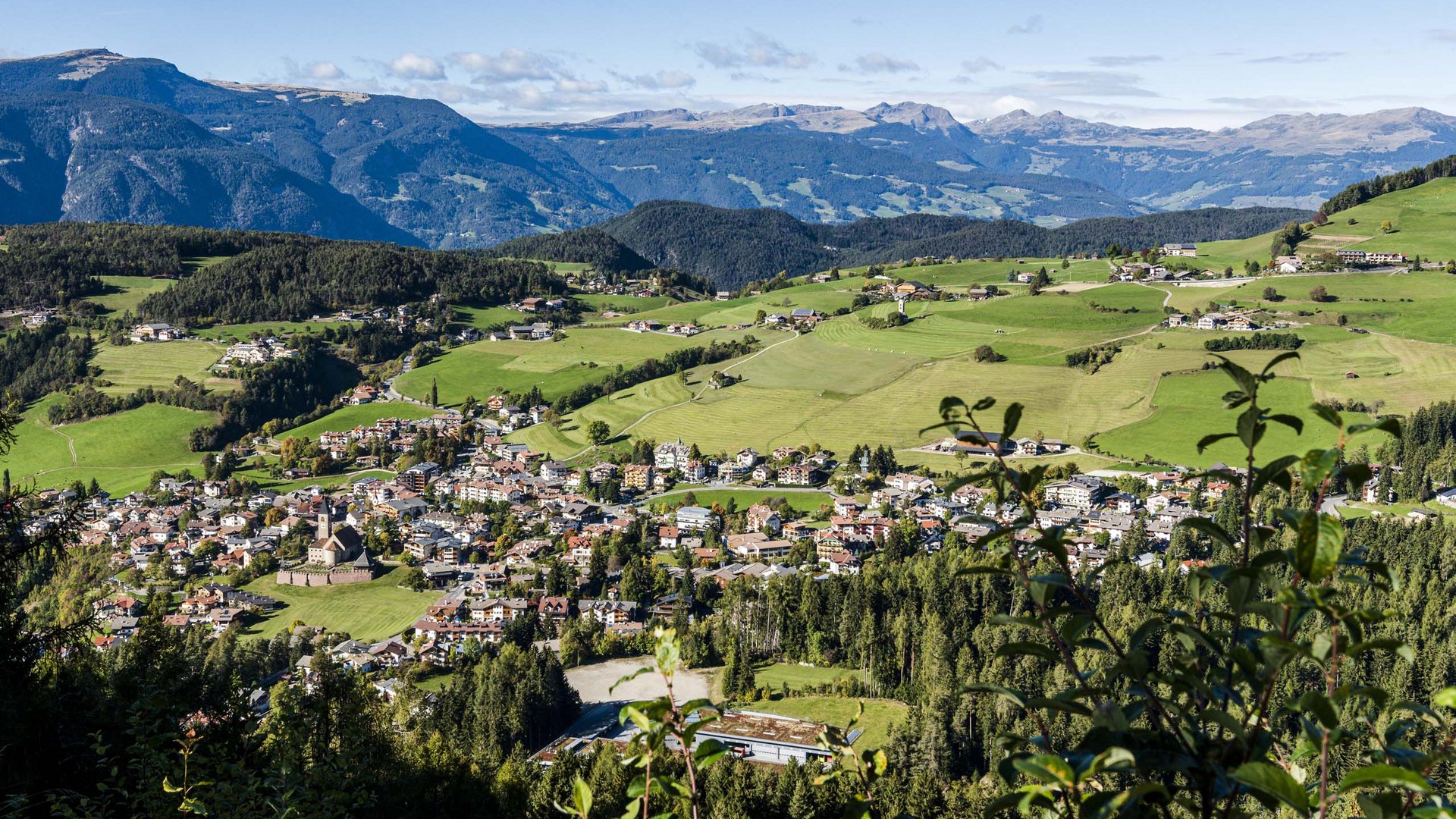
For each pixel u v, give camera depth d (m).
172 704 19.30
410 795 45.84
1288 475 6.87
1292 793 5.58
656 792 7.80
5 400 31.38
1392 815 6.09
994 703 97.88
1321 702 5.85
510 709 108.31
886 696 123.75
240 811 16.86
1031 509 7.29
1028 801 6.37
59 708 26.11
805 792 69.75
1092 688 7.01
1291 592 6.06
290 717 25.41
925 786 70.69
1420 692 91.94
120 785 17.86
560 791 61.94
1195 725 6.59
